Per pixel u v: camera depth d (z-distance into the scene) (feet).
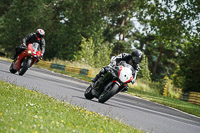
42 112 77.15
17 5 570.46
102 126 74.74
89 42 471.62
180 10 362.12
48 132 58.44
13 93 95.71
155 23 372.17
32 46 171.53
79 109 94.27
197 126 125.08
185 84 383.24
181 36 378.12
